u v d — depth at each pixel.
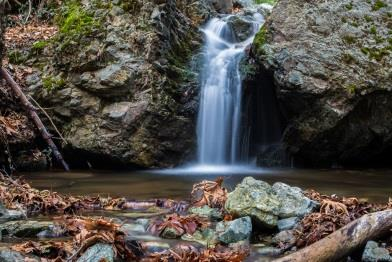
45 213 4.91
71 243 3.75
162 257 3.63
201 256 3.61
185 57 8.98
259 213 4.28
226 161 8.58
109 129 7.92
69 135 8.03
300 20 8.13
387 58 7.99
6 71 7.48
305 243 3.93
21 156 7.74
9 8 9.33
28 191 5.38
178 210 5.00
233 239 4.06
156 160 8.07
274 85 8.20
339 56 7.93
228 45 9.62
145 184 6.61
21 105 8.02
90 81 8.00
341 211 4.46
